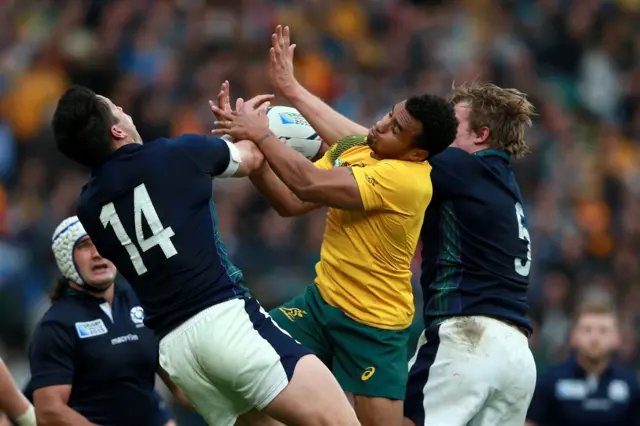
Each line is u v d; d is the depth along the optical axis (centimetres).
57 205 4850
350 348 2156
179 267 1978
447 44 6588
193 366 1984
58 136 2027
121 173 2008
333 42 6353
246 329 1977
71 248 2461
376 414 2148
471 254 2227
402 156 2111
